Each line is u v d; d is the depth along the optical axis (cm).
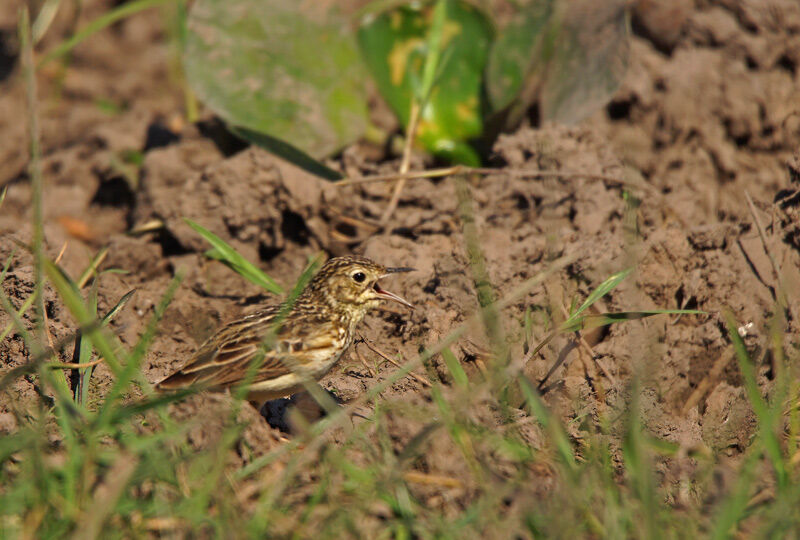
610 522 715
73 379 1016
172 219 1382
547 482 811
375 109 1748
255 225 1378
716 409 1035
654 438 912
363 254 1308
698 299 1143
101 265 1344
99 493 748
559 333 1041
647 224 1316
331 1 1536
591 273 1159
